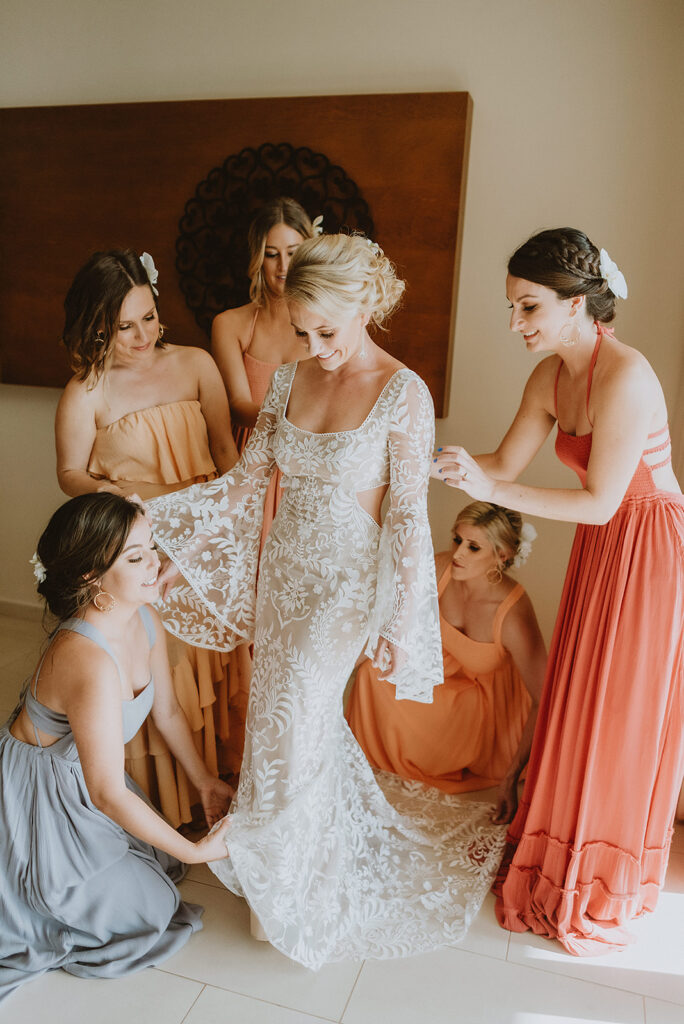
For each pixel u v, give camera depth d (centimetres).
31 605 357
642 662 180
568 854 194
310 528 178
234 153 276
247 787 192
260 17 273
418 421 170
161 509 192
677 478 247
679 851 226
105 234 298
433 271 264
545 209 259
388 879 209
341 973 181
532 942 193
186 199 285
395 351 273
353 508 175
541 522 284
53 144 296
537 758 207
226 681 238
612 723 184
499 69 254
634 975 183
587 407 181
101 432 226
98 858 179
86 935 185
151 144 284
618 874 192
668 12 236
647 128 245
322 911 189
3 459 344
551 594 289
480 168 262
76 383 222
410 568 170
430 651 184
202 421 235
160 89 290
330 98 261
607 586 184
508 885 202
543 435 209
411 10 258
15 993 174
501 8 250
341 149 264
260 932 189
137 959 181
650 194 248
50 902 177
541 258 170
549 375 197
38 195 303
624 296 179
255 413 259
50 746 177
